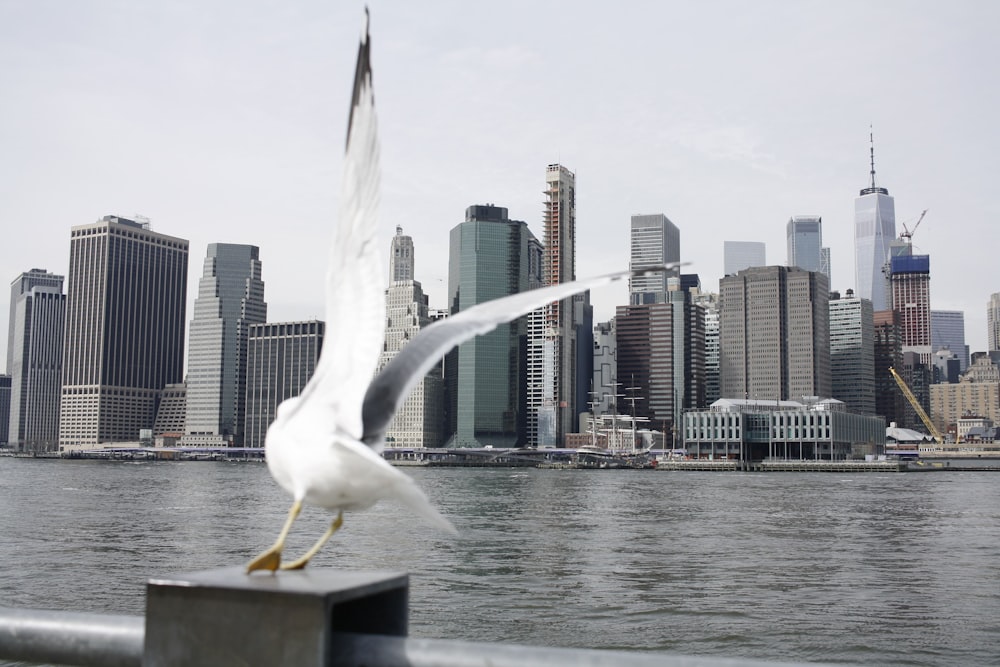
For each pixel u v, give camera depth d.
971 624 33.88
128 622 3.61
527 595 39.62
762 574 45.84
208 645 3.39
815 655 29.66
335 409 4.22
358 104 4.22
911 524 76.25
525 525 73.94
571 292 4.77
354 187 4.27
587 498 118.69
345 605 3.80
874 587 41.88
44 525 70.44
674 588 41.44
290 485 4.20
